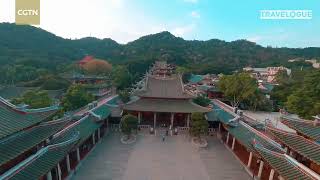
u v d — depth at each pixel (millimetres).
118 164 38125
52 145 27953
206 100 67500
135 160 39844
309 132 24406
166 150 44625
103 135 51312
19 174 21250
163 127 56750
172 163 39500
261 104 83312
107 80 112312
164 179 34219
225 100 92375
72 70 128250
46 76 107938
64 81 98750
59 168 30406
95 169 36125
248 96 80062
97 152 42594
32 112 25438
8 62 136000
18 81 113625
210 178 35219
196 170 37500
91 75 120188
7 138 21641
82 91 67750
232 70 173875
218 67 169750
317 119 25828
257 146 31328
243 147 43719
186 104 58719
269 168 33781
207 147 47031
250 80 80938
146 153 42906
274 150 31922
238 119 48500
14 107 23281
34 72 120750
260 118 70750
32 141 23562
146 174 35312
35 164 23766
